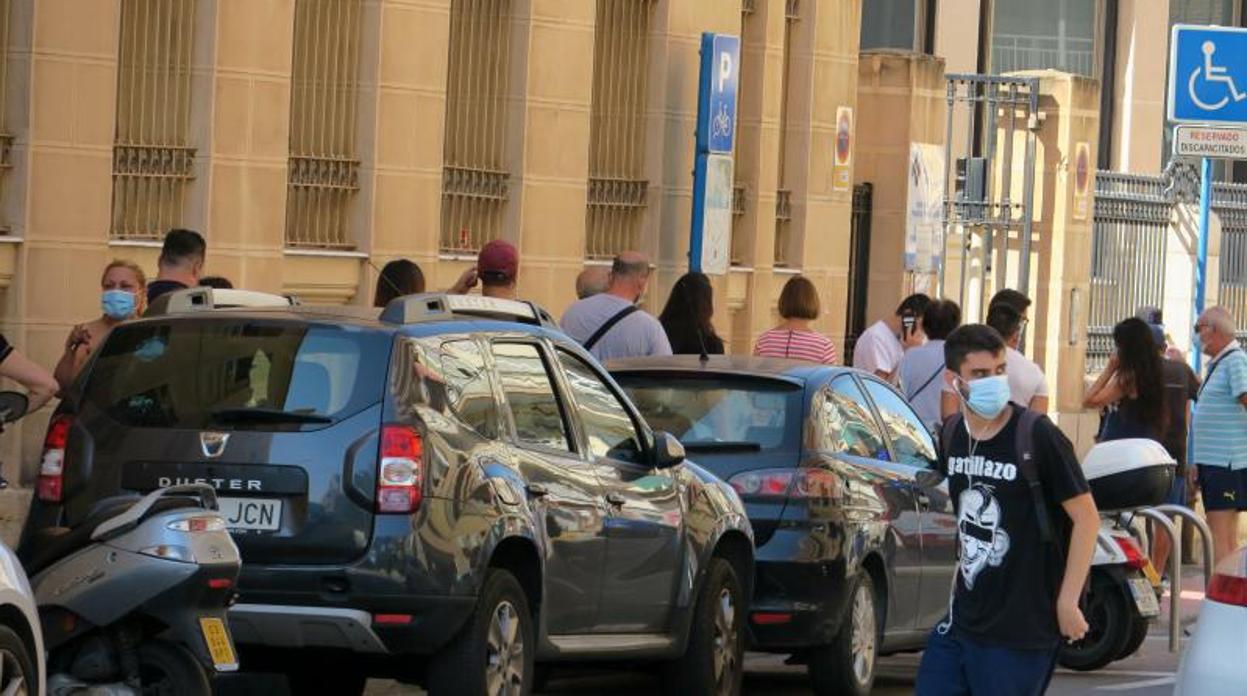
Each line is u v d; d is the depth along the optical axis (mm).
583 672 21047
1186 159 43281
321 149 26516
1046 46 49531
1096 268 42219
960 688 13445
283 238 25562
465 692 14891
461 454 15008
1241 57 27641
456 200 28656
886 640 20000
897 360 27078
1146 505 22859
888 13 46656
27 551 14422
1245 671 13766
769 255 34406
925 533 20578
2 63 22875
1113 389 26969
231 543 14055
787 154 35594
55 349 23234
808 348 23750
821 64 35781
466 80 28797
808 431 19031
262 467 14656
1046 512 13188
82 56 23234
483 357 15641
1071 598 13156
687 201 32281
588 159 30625
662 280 32031
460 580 14711
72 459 15086
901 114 38375
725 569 18047
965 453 13344
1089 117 41000
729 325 33844
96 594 13695
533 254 29672
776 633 18703
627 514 16672
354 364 14836
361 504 14562
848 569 19000
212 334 15156
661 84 31750
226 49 24766
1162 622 27281
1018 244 40938
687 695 17750
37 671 12906
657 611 17156
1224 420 26672
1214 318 26734
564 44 29828
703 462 18938
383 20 26781
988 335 13188
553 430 16266
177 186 24609
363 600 14508
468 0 28703
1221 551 26844
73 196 23312
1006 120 40875
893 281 38375
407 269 21000
